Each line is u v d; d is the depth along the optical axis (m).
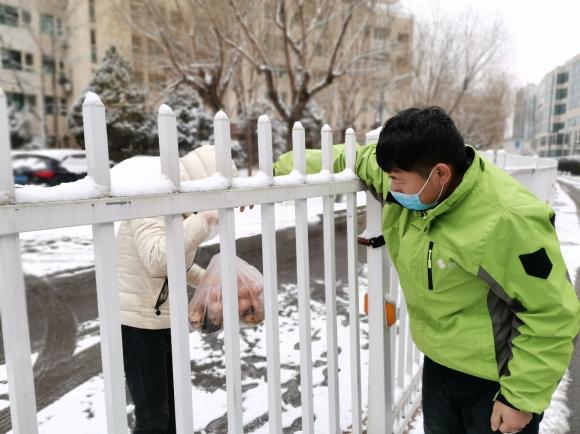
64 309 4.34
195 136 17.38
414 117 1.24
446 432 1.61
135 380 1.69
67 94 30.77
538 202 1.24
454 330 1.39
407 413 2.30
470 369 1.39
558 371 1.20
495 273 1.23
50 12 29.08
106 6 16.80
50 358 3.29
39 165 12.30
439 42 20.58
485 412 1.46
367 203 1.81
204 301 1.54
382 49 14.35
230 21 12.38
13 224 0.73
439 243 1.33
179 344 1.04
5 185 0.72
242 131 16.39
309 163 1.83
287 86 23.19
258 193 1.19
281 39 13.52
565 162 44.56
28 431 0.78
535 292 1.18
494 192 1.25
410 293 1.50
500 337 1.34
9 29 28.38
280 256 5.72
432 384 1.62
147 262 1.40
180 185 0.99
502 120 31.78
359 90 18.36
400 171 1.27
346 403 2.51
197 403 2.60
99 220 0.84
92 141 0.83
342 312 4.00
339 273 5.03
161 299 1.60
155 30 13.12
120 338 0.91
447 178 1.25
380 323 1.86
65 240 7.36
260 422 2.41
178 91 17.34
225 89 13.42
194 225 1.39
